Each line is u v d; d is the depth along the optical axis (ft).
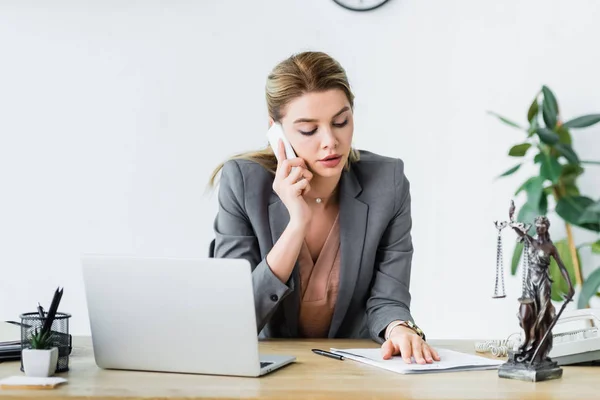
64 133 11.89
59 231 11.90
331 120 6.02
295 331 6.80
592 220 10.66
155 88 11.85
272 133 6.29
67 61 11.86
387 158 7.01
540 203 11.11
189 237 11.84
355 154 6.88
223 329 4.85
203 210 11.85
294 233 6.01
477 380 4.74
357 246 6.56
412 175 11.84
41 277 11.90
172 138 11.85
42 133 11.90
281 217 6.56
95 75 11.86
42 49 11.87
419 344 5.39
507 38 11.75
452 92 11.78
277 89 6.15
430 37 11.78
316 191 6.57
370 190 6.70
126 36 11.86
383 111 11.81
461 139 11.80
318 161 6.08
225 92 11.83
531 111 10.94
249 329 4.81
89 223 11.89
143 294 4.99
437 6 11.75
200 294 4.88
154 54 11.85
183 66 11.83
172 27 11.83
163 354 5.01
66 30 11.87
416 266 11.88
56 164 11.90
